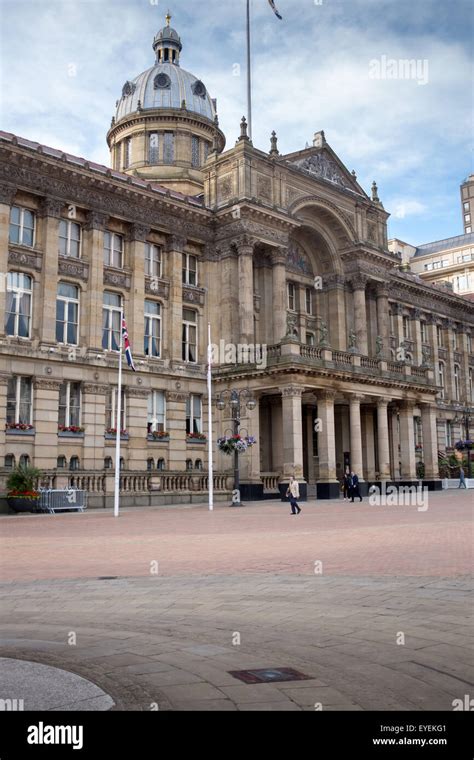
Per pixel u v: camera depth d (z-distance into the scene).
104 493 37.34
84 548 17.92
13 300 38.97
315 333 57.25
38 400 38.44
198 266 50.03
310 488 53.91
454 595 10.88
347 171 58.81
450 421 74.62
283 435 48.12
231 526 24.42
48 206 40.44
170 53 77.25
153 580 12.77
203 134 67.81
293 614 9.78
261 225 49.59
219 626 9.08
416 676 6.80
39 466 37.88
